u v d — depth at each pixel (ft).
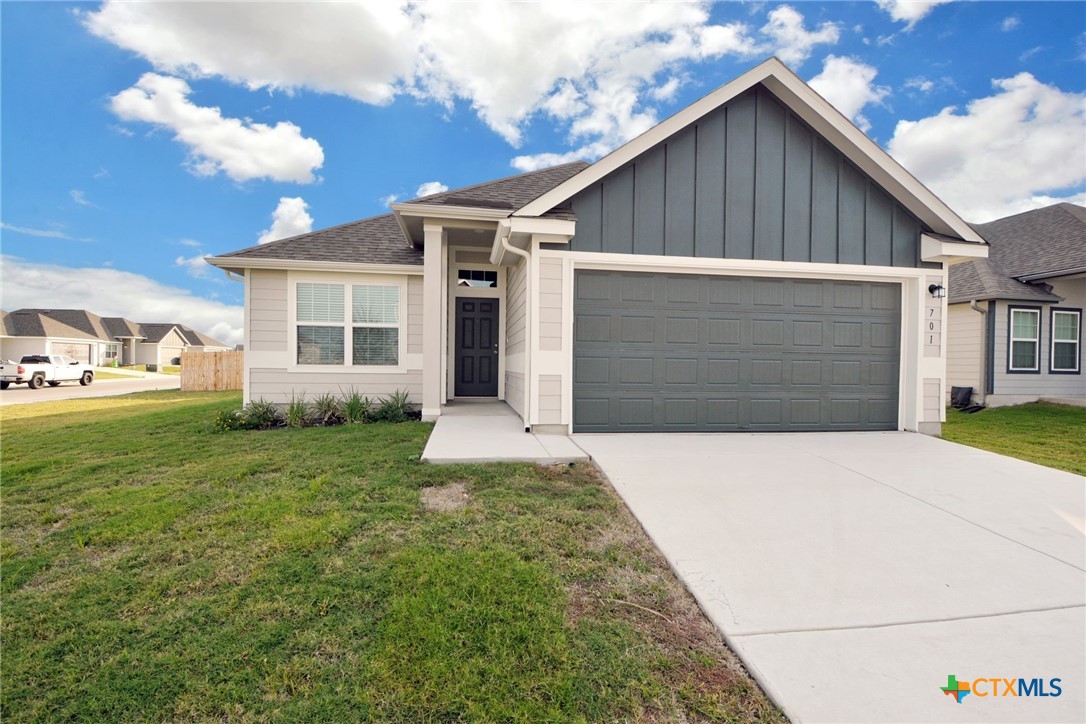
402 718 5.78
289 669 6.58
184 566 9.49
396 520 11.46
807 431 22.16
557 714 5.81
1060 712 5.80
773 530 11.01
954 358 41.16
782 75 20.79
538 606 7.94
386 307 30.17
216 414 30.09
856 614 7.85
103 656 6.97
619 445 18.39
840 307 22.50
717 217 21.34
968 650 6.99
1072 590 8.66
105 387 71.15
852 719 5.71
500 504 12.46
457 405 30.22
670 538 10.53
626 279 21.16
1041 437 25.54
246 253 29.04
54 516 12.16
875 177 22.17
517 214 19.35
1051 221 43.70
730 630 7.38
